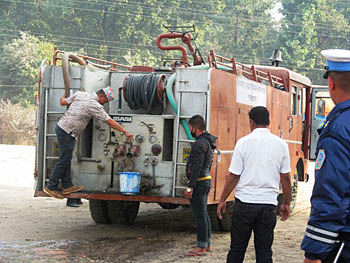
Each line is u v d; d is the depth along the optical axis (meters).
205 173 7.38
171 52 61.78
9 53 53.75
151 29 64.75
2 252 7.43
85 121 8.37
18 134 43.19
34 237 8.52
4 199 12.88
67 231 9.11
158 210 12.27
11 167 21.11
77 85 8.79
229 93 8.75
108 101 8.55
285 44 69.38
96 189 8.72
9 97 53.31
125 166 8.60
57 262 6.95
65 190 8.42
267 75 11.08
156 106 8.79
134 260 7.15
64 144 8.29
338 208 3.30
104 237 8.68
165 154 8.53
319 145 3.47
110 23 63.38
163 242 8.38
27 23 62.12
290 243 8.66
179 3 66.25
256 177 5.46
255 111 5.64
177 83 8.22
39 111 8.76
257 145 5.51
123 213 9.91
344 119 3.42
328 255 3.42
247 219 5.46
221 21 70.94
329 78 3.65
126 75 9.27
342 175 3.32
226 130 8.66
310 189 18.08
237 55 70.12
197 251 7.47
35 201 12.74
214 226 9.24
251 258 7.47
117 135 8.65
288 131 11.84
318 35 73.94
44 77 8.81
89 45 62.16
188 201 8.08
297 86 12.52
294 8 72.38
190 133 8.19
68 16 63.44
